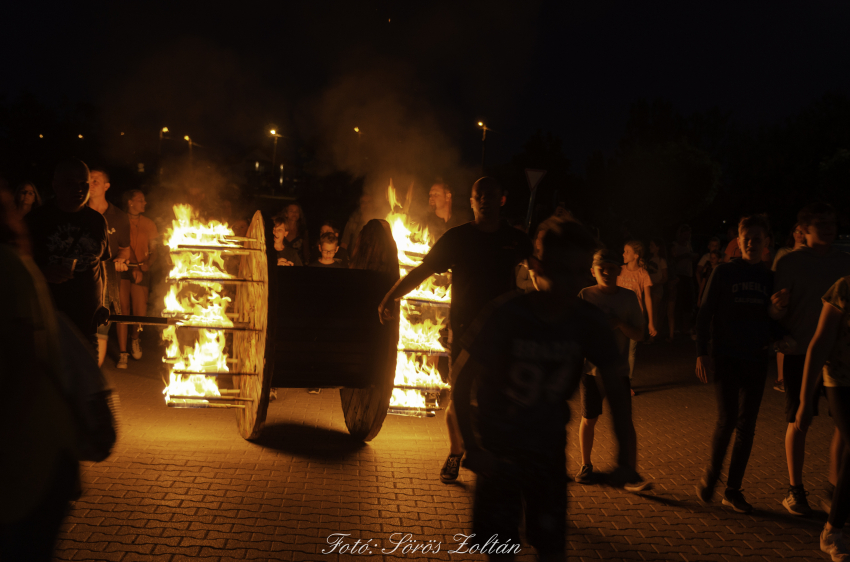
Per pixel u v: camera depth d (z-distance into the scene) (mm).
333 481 4773
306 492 4539
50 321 2197
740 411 4586
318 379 5363
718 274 4598
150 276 8820
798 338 4574
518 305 2695
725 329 4543
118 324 7980
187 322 5562
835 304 3865
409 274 4766
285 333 5211
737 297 4508
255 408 5168
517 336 2666
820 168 38094
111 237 7043
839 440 4457
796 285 4535
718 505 4691
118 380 7473
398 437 5934
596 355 2725
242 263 6195
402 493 4621
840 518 3906
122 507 4102
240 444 5492
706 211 47438
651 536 4156
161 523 3918
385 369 5215
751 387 4535
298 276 5367
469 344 2727
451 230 4758
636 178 43750
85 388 2332
